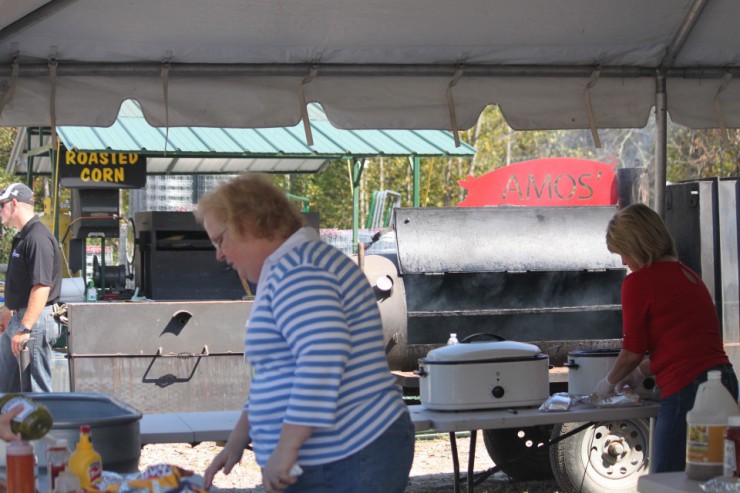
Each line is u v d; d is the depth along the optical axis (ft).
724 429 8.59
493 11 14.43
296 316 7.99
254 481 21.35
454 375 13.38
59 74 14.01
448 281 20.18
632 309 12.45
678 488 8.30
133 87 14.40
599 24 15.10
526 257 20.53
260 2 13.61
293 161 42.39
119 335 20.84
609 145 90.02
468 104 15.66
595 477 17.58
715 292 21.17
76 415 10.37
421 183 80.89
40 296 20.22
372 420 8.22
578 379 14.65
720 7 14.97
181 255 23.93
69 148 31.37
